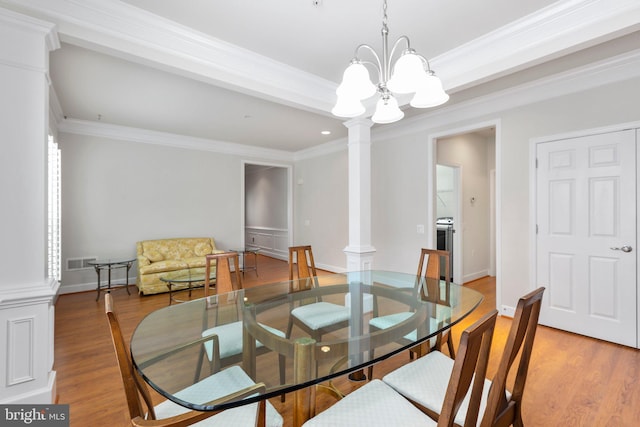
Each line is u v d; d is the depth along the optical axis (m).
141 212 5.27
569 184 3.02
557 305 3.11
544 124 3.17
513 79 3.07
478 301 2.03
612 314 2.78
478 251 5.45
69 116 4.39
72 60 2.77
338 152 6.03
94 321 3.42
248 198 9.22
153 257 5.02
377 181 4.93
